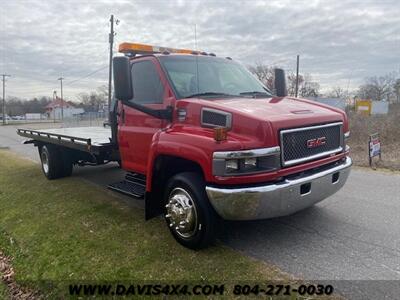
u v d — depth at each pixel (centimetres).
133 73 493
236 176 339
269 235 431
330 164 417
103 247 423
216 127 364
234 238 425
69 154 803
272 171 343
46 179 820
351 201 560
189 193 388
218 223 388
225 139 344
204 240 385
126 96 414
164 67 452
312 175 378
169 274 352
